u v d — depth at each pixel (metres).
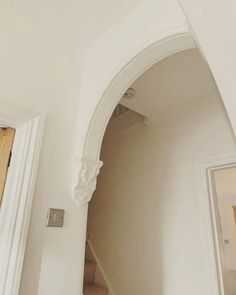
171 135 2.18
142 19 1.31
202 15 0.52
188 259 1.75
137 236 2.18
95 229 2.66
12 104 1.28
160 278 1.88
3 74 1.29
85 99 1.56
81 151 1.43
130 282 2.10
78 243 1.33
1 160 1.27
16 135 1.33
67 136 1.47
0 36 1.34
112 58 1.44
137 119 2.52
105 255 2.44
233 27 0.45
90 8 1.38
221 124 1.83
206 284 1.60
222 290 1.55
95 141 1.47
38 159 1.29
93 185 1.44
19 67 1.37
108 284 2.28
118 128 2.76
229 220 3.07
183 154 2.03
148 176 2.26
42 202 1.26
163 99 2.06
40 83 1.44
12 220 1.14
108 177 2.71
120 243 2.32
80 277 1.28
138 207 2.26
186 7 0.56
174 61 1.61
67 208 1.34
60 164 1.39
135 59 1.30
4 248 1.10
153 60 1.30
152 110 2.23
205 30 0.53
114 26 1.50
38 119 1.35
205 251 1.66
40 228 1.21
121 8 1.38
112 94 1.45
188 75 1.75
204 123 1.95
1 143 1.30
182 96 2.02
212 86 1.87
